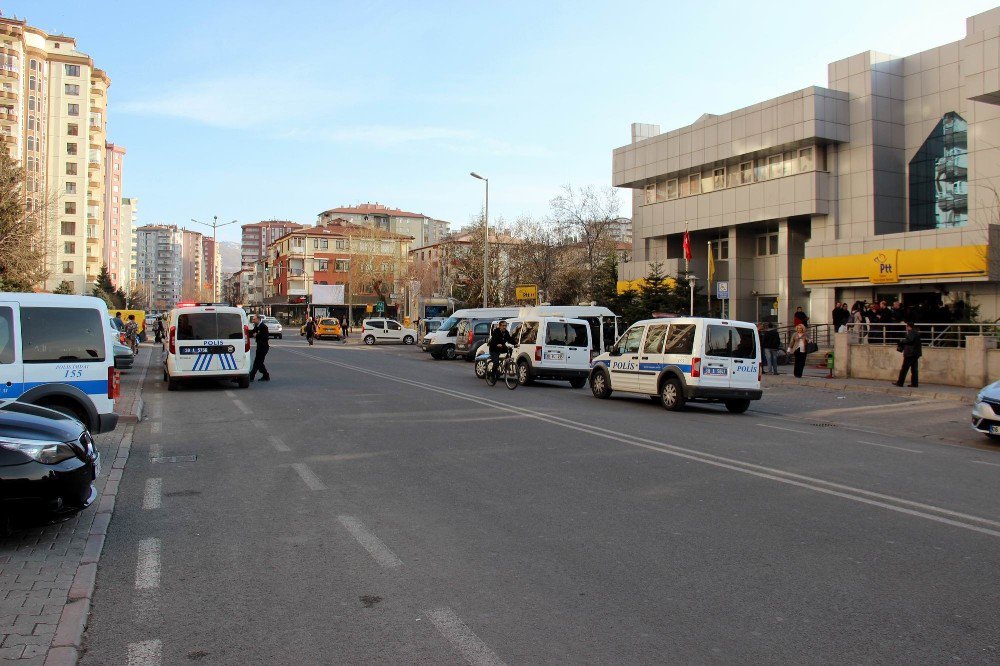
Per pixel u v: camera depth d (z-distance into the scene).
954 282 28.67
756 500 7.40
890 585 4.99
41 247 34.03
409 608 4.55
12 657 3.78
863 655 3.93
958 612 4.54
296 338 65.38
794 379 22.98
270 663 3.83
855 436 12.64
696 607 4.58
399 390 18.80
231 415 13.91
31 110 83.62
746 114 37.75
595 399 17.86
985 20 31.45
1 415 6.07
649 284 36.00
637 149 45.03
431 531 6.22
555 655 3.91
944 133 33.03
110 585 4.97
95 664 3.82
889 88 34.44
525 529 6.29
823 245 33.34
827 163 35.56
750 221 38.44
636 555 5.59
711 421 14.03
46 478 5.77
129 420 12.92
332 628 4.26
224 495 7.54
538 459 9.49
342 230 106.69
